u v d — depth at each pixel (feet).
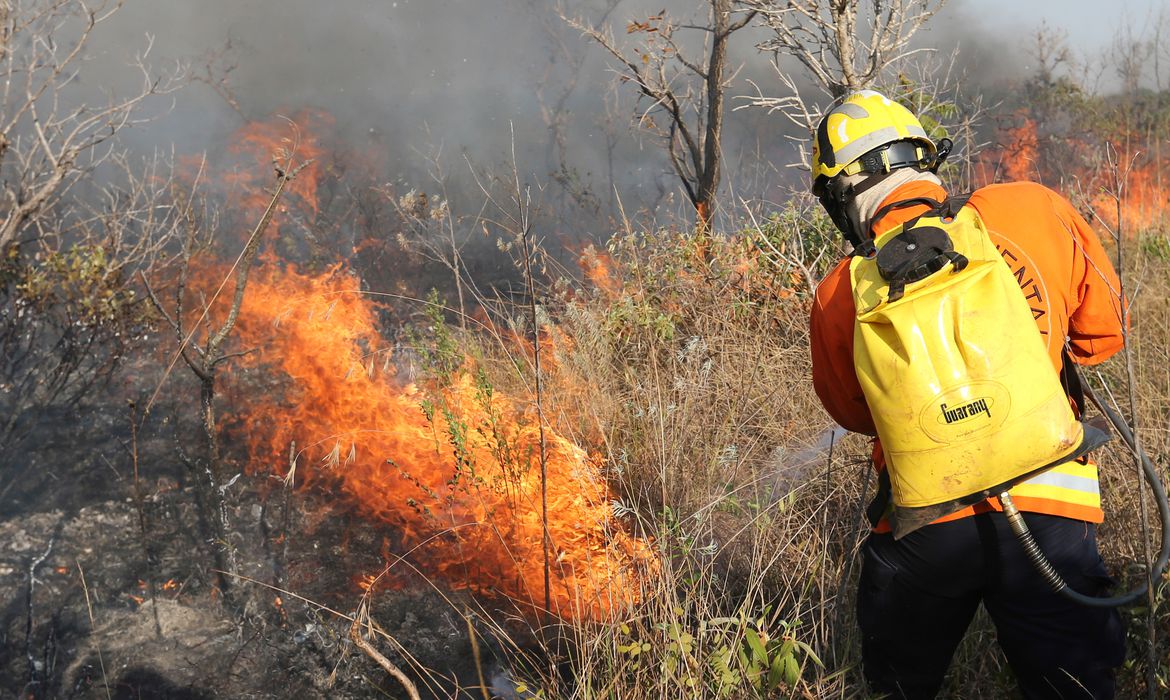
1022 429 5.68
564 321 15.33
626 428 12.40
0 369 15.96
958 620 6.75
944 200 6.50
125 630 11.44
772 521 9.46
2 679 10.77
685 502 10.70
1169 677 7.31
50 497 13.85
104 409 15.98
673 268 15.87
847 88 15.85
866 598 6.95
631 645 8.02
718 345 13.84
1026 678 6.64
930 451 5.80
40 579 12.25
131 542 12.96
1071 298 6.59
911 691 7.08
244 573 12.23
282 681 10.67
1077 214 6.71
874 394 5.95
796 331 13.96
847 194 6.92
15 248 16.02
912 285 5.85
